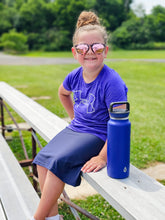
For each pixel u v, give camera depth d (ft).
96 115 5.40
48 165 4.89
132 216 3.54
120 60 72.64
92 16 5.81
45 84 33.81
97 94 5.27
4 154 7.75
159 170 10.77
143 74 44.73
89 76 5.51
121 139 4.33
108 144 4.47
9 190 5.97
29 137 14.98
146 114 19.17
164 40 168.04
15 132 15.78
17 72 48.21
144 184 4.34
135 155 11.96
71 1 162.61
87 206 8.55
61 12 164.86
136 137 14.37
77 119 5.78
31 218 5.07
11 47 132.46
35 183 9.21
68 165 4.84
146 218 3.48
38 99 24.54
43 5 171.63
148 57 87.10
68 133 5.64
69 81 6.15
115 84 5.08
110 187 4.24
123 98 5.02
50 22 173.06
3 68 55.93
